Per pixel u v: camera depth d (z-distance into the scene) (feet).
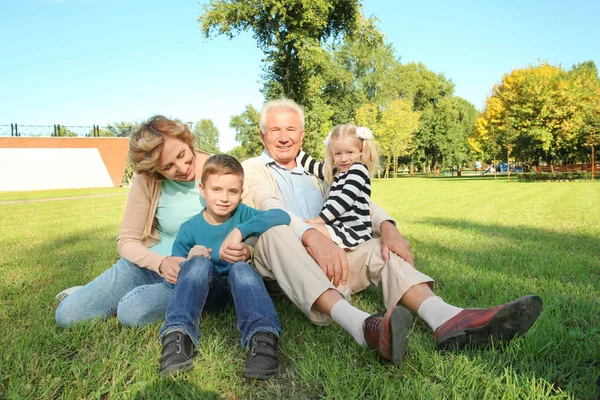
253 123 133.69
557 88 111.55
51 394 5.72
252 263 8.48
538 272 11.89
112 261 14.64
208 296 7.89
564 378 5.84
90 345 7.27
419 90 184.14
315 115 91.30
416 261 13.58
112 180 147.13
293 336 7.48
